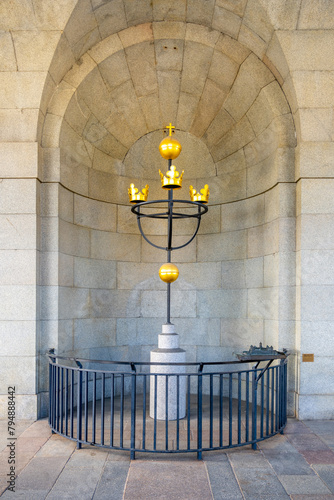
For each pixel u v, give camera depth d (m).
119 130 7.99
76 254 7.28
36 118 6.46
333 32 6.21
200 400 4.67
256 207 7.54
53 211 6.65
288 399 6.47
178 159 8.47
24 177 6.44
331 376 6.32
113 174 8.12
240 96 7.31
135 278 8.27
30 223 6.43
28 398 6.25
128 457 4.75
